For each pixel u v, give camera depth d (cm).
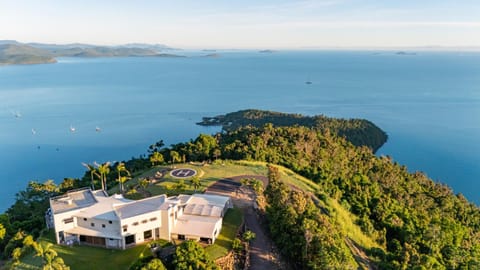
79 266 5738
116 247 6284
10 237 7206
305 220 6469
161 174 10494
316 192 10406
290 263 6544
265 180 10081
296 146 14312
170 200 7112
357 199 11000
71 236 6438
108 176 11706
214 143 13388
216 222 6812
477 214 13025
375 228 9862
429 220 10544
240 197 8731
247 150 12631
